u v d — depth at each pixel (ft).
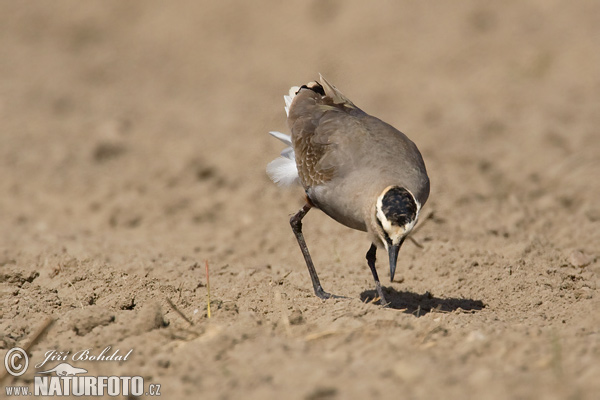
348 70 96.53
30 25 120.06
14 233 53.72
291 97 43.70
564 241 48.60
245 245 52.60
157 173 67.26
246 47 108.99
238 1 120.06
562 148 68.33
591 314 34.71
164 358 29.89
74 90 96.43
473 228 51.11
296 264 47.65
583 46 96.48
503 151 68.03
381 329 32.01
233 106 88.17
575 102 81.97
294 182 40.86
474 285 41.37
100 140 76.54
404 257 45.65
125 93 96.63
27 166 70.03
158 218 58.95
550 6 108.88
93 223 58.75
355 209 35.58
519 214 52.70
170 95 95.40
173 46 112.47
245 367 27.86
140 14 122.11
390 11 111.04
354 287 41.81
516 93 85.66
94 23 120.06
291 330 32.71
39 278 42.14
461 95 85.92
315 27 110.63
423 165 37.14
